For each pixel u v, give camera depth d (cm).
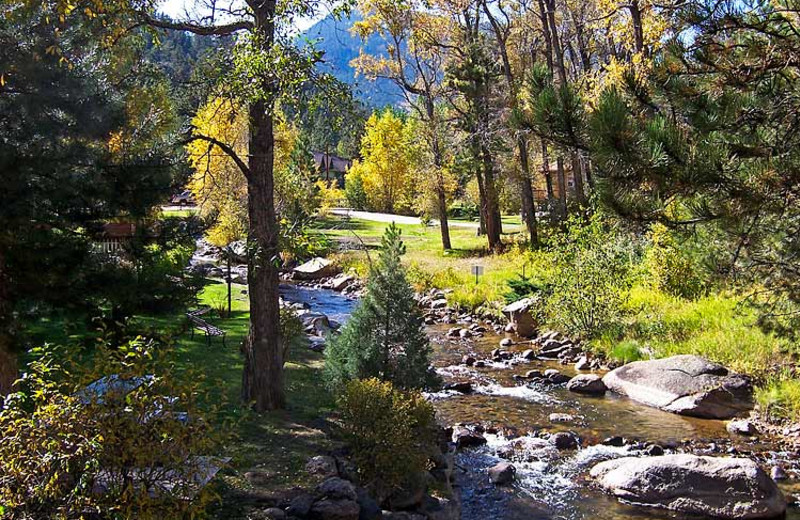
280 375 948
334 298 2575
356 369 927
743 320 1408
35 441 459
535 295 1923
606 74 1825
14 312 779
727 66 657
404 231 4384
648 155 622
